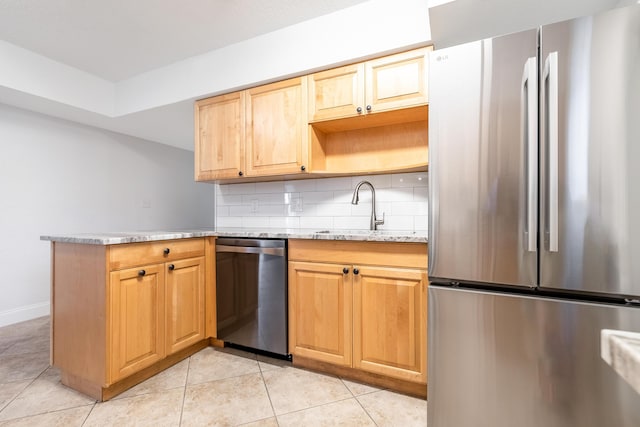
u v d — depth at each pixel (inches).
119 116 114.7
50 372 75.9
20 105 104.3
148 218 162.1
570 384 42.7
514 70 45.8
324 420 57.9
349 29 75.5
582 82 41.8
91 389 65.4
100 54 95.7
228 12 76.5
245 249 80.4
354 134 90.4
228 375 73.9
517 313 45.4
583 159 41.8
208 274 85.7
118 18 78.6
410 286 63.1
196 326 82.3
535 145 44.1
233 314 82.7
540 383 44.2
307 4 74.1
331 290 70.7
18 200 113.0
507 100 46.1
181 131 137.9
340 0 73.2
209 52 93.8
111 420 57.9
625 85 40.0
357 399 64.4
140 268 68.5
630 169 39.9
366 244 67.0
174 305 76.2
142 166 159.3
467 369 48.4
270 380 71.6
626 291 40.2
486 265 47.6
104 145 141.6
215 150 94.3
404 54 72.2
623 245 40.3
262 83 87.5
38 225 118.3
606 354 23.0
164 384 69.9
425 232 80.8
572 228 42.3
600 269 41.3
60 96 101.0
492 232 47.2
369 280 66.7
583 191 41.8
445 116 50.3
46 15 77.4
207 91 93.9
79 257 66.1
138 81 108.9
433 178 51.1
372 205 85.4
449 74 50.0
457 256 49.5
